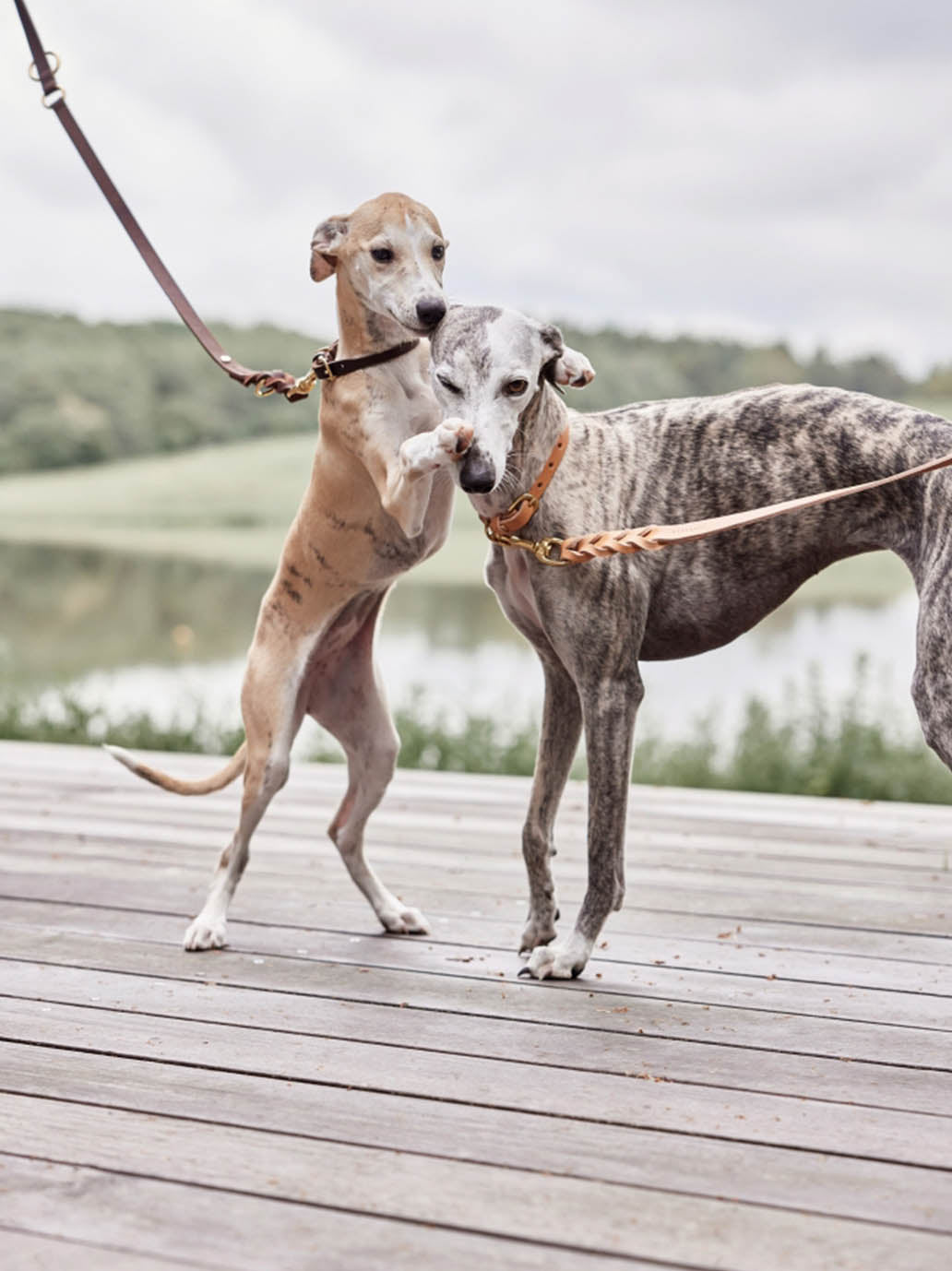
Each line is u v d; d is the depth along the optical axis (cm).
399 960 326
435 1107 236
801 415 305
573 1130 226
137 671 1056
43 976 311
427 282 307
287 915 366
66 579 1741
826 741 640
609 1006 290
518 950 335
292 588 350
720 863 426
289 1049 264
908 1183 207
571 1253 187
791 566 308
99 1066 256
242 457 3491
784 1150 219
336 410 332
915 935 345
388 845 452
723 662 1030
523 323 288
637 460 313
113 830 472
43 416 3506
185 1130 227
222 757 625
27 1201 202
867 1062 257
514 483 302
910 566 289
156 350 3628
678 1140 222
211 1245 189
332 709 358
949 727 269
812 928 352
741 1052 262
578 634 305
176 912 368
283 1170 212
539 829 325
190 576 1777
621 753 307
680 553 310
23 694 826
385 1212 198
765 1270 182
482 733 688
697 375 2530
